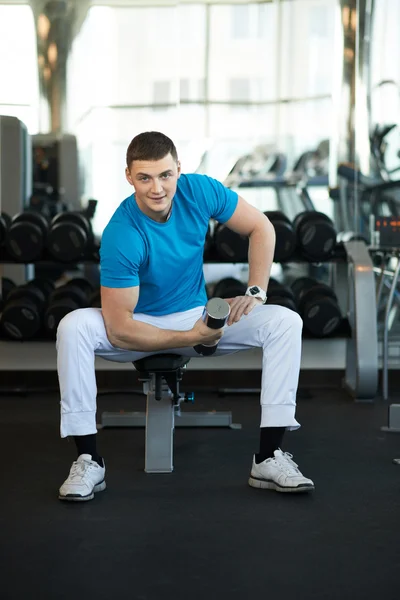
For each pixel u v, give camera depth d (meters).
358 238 4.68
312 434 3.32
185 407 3.86
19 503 2.42
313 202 5.39
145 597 1.75
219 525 2.21
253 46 5.54
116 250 2.38
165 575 1.87
